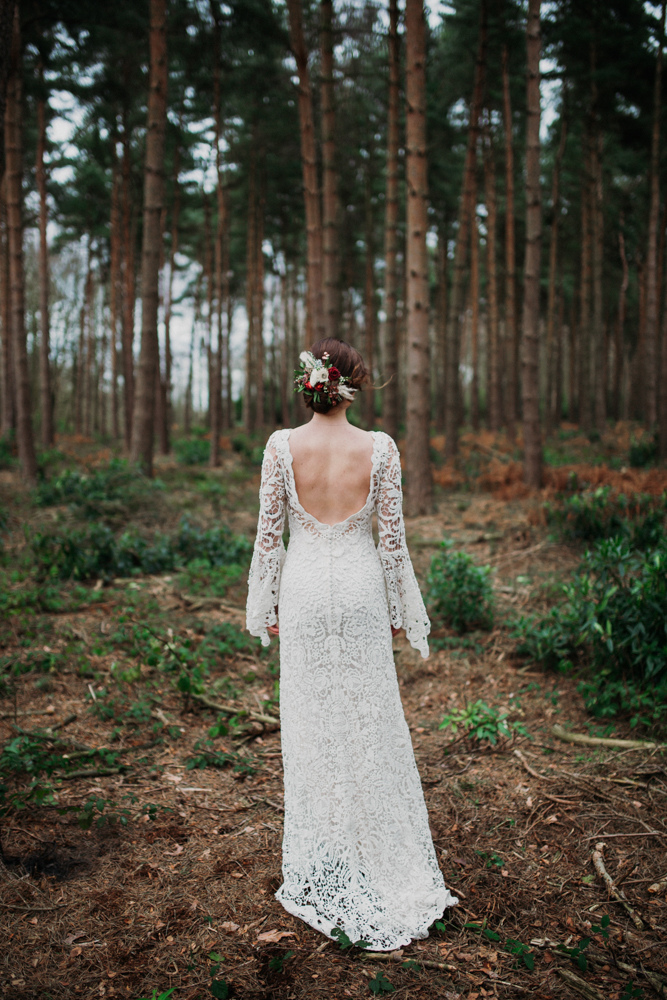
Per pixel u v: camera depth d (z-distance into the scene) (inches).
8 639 175.3
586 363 762.8
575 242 896.3
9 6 95.0
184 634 184.5
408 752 91.4
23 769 114.2
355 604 86.5
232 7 425.1
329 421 88.9
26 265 1093.8
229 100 584.7
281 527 90.7
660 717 133.0
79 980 75.0
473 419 929.5
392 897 86.9
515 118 658.2
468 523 311.7
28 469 391.2
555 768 121.4
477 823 106.9
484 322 1441.9
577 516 258.1
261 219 818.2
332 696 86.7
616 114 624.7
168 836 102.5
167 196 754.2
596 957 78.9
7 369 612.4
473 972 77.4
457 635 188.5
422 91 324.8
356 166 682.2
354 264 964.6
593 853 97.3
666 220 693.9
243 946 81.5
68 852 97.5
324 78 397.7
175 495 369.7
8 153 388.5
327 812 87.4
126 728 137.2
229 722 141.6
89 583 230.2
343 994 74.2
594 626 143.8
